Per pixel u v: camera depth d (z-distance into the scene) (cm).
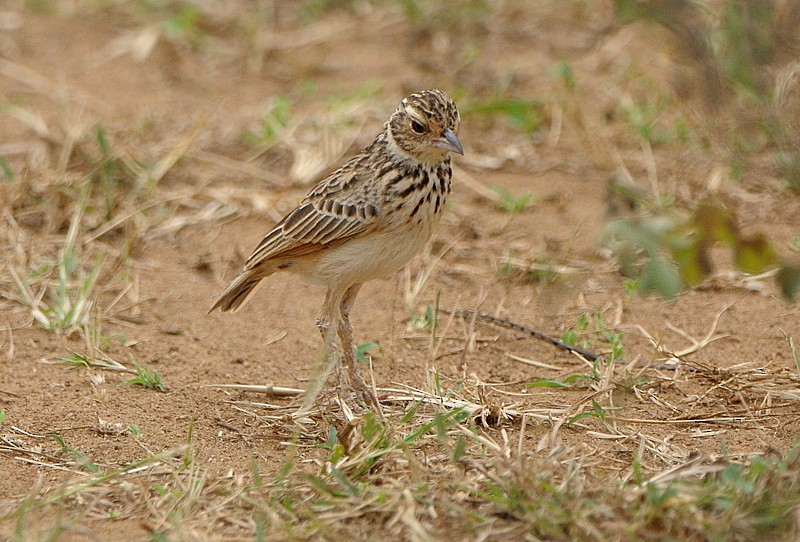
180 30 2158
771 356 1232
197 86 2027
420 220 1115
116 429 1075
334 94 1969
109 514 909
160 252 1520
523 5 2286
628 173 1689
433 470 942
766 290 1384
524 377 1201
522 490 861
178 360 1252
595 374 1166
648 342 1273
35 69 2067
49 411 1114
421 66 2075
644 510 823
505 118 1886
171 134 1823
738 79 1030
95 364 1220
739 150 1377
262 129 1847
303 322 1354
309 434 1077
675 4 898
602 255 1482
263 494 922
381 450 954
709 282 1409
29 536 859
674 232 820
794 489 849
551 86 1955
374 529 854
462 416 1061
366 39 2203
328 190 1121
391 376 1209
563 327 1317
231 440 1063
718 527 810
